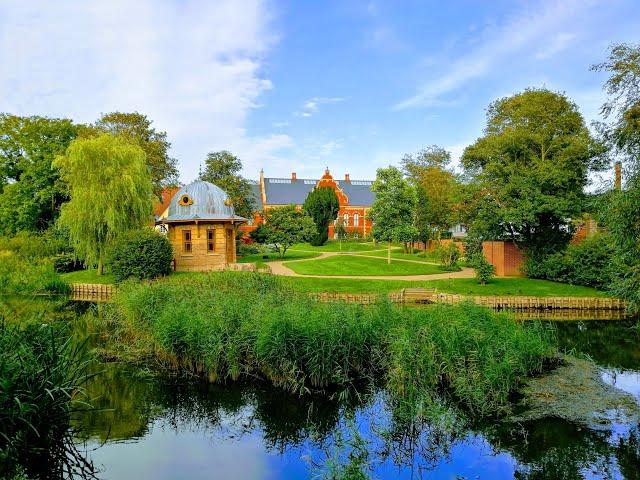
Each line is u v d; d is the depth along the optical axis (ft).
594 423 36.01
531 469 29.84
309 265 137.59
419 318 50.85
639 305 50.65
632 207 42.32
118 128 162.81
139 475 30.01
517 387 43.50
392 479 28.96
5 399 27.04
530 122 114.21
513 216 106.93
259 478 29.63
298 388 43.60
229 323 48.37
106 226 115.03
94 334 64.44
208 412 40.11
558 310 91.61
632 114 75.97
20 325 36.81
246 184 179.52
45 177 141.79
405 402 37.01
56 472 30.22
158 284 67.10
